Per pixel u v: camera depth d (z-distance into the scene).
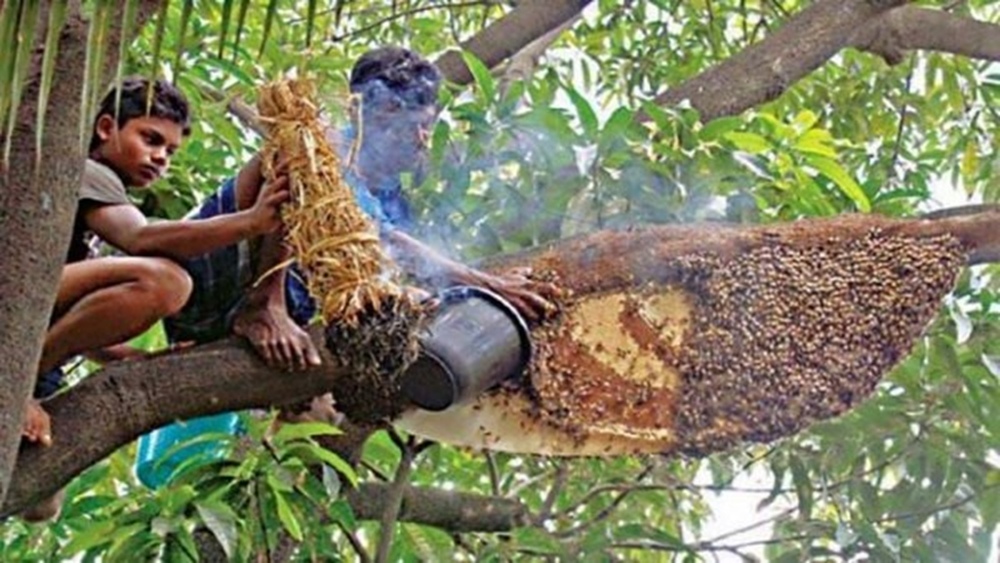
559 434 3.41
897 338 3.43
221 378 3.16
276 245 3.23
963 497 4.93
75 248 3.38
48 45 2.32
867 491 4.99
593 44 6.64
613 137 4.15
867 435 4.95
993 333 4.78
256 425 3.84
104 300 3.19
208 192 4.91
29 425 3.02
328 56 5.20
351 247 2.92
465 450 5.20
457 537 5.02
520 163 4.20
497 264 3.41
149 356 3.20
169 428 4.18
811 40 5.09
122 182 3.62
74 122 2.83
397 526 4.97
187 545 3.75
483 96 4.29
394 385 3.13
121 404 3.10
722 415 3.45
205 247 3.15
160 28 2.46
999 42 5.46
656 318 3.42
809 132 4.52
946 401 4.87
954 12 6.59
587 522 5.23
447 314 3.17
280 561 4.22
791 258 3.44
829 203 4.56
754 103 5.01
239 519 3.84
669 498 5.76
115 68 2.79
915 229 3.45
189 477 3.85
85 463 3.09
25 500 3.02
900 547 4.89
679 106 4.45
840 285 3.43
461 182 4.18
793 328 3.43
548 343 3.37
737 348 3.42
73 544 3.86
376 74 3.54
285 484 3.79
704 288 3.42
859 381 3.43
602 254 3.42
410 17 6.44
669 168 4.17
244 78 4.80
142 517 3.80
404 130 3.52
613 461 5.58
